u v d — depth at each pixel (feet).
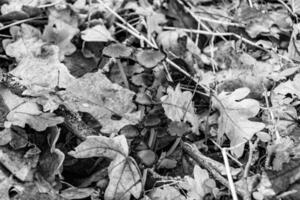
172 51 2.25
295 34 2.25
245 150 1.84
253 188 1.58
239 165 1.79
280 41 2.33
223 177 1.70
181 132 1.72
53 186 1.59
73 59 2.16
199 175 1.66
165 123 1.84
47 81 1.89
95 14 2.37
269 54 2.26
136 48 2.14
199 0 2.62
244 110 1.83
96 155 1.63
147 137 1.83
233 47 2.26
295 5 2.44
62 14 2.30
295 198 1.55
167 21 2.48
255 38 2.38
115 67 2.10
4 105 1.73
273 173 1.60
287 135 1.82
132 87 2.04
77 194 1.59
